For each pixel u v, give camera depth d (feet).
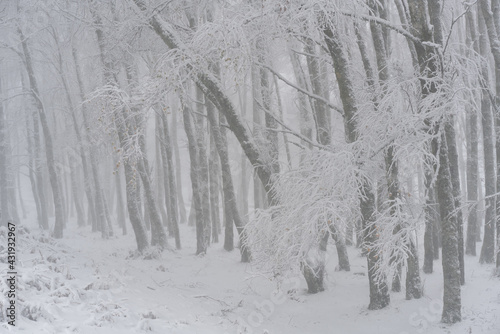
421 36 29.81
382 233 29.27
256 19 32.35
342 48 34.19
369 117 32.09
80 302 20.72
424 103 28.66
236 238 80.69
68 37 82.07
